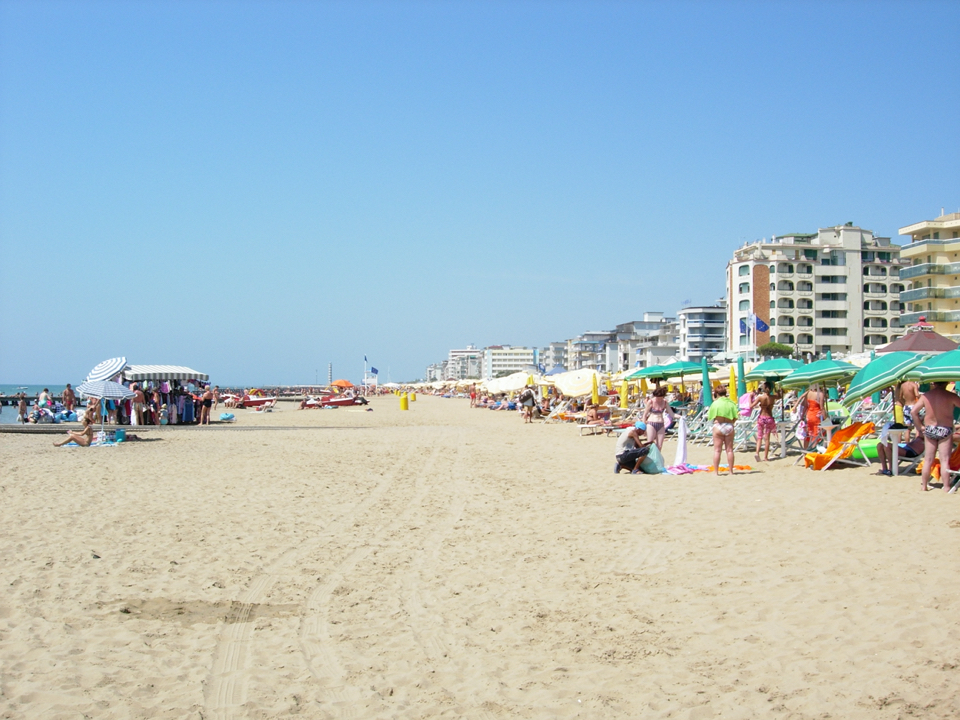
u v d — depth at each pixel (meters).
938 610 5.92
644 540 9.10
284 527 10.38
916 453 13.95
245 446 23.61
